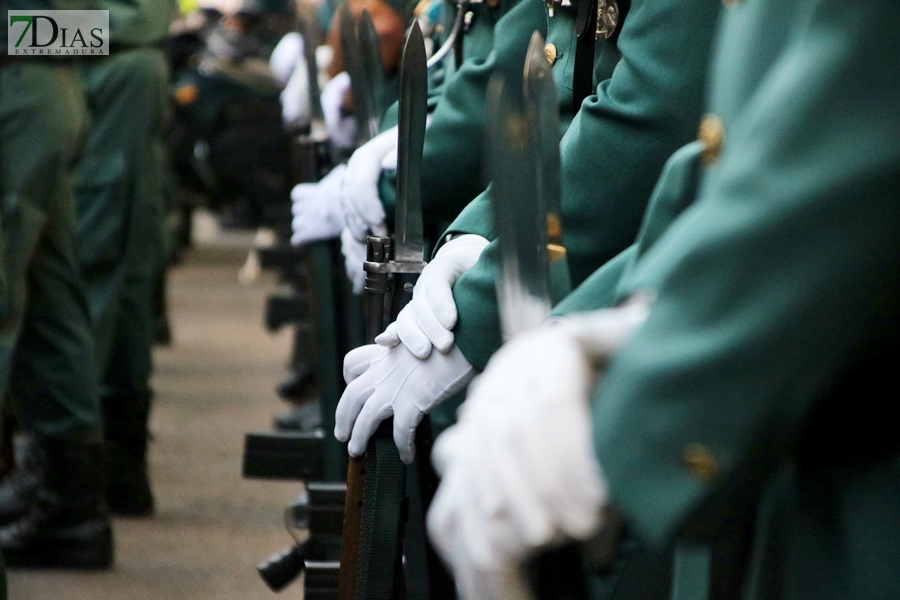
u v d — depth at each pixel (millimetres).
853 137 2158
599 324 2432
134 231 10227
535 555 2730
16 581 8492
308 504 6027
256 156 19344
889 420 2385
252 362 15734
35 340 8578
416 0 8109
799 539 2518
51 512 8727
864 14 2172
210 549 9258
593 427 2314
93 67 9914
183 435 12297
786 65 2252
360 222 5902
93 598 8188
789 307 2166
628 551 3621
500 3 5996
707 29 3963
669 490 2240
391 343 4148
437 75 6863
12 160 7836
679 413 2229
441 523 2404
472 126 5699
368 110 6223
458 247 4270
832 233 2150
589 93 4578
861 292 2164
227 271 22750
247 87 19156
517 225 2971
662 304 2275
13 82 7887
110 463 9922
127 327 10078
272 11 19453
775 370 2188
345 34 6305
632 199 4094
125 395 9953
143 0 10047
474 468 2342
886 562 2371
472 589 2416
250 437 7207
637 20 4082
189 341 16859
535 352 2395
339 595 4352
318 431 7418
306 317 12422
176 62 19359
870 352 2273
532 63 2926
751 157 2219
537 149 2945
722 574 2863
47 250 8492
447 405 6332
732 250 2195
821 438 2461
